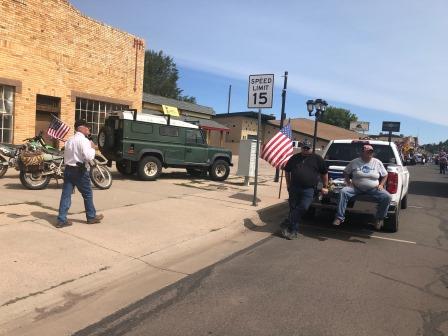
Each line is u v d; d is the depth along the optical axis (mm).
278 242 8297
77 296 5117
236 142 42625
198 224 8867
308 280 6102
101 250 6625
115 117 14586
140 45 20625
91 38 18172
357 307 5191
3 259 5828
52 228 7441
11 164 12227
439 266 7164
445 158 40344
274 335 4387
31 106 16156
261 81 10789
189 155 15672
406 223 11023
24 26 15656
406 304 5363
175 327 4492
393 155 10688
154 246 7137
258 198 12547
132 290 5461
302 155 8617
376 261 7258
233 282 5902
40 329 4316
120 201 10453
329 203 9375
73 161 7594
